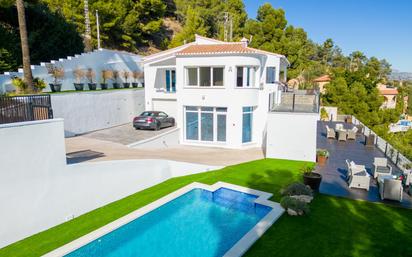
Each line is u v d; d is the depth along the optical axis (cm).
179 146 2397
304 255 878
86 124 2383
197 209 1293
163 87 2934
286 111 1998
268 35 5412
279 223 1073
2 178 983
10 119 1116
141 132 2427
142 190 1566
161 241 1049
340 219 1101
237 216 1228
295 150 1961
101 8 4662
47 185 1122
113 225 1105
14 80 2058
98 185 1330
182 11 7294
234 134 2312
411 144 4484
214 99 2298
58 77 2502
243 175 1636
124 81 3559
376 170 1523
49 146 1118
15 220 1030
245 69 2262
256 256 875
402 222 1079
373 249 909
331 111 3912
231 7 7012
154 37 6469
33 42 3000
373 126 4516
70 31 3569
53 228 1144
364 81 4806
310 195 1260
